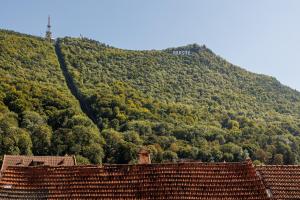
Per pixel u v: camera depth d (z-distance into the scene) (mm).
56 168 20000
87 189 18938
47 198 18766
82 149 84688
